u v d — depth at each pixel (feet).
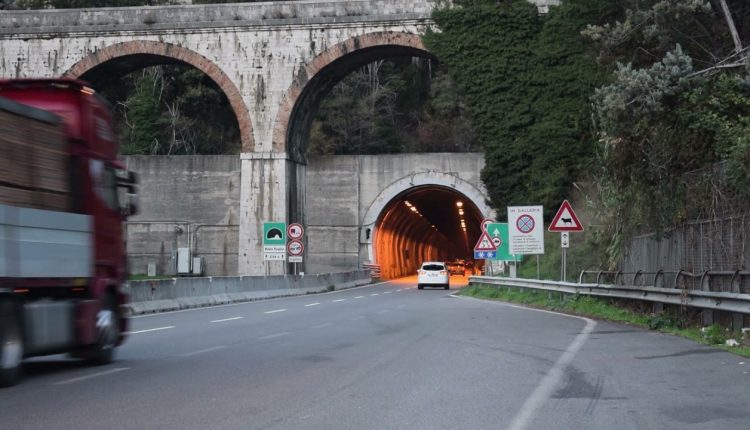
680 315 65.00
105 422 27.48
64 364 44.60
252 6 163.12
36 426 26.76
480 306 96.48
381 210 195.31
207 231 188.34
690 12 83.25
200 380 37.09
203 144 254.68
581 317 76.84
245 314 82.99
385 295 135.54
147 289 87.71
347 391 33.91
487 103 156.46
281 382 36.35
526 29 155.43
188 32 163.94
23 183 36.76
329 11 160.76
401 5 158.92
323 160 196.34
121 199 48.49
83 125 42.70
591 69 150.92
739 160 59.41
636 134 77.05
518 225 103.91
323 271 195.52
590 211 127.95
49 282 38.42
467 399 32.01
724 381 36.78
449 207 282.77
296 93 162.09
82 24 165.37
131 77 255.70
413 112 291.99
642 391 34.04
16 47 166.50
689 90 72.90
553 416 28.68
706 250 65.98
